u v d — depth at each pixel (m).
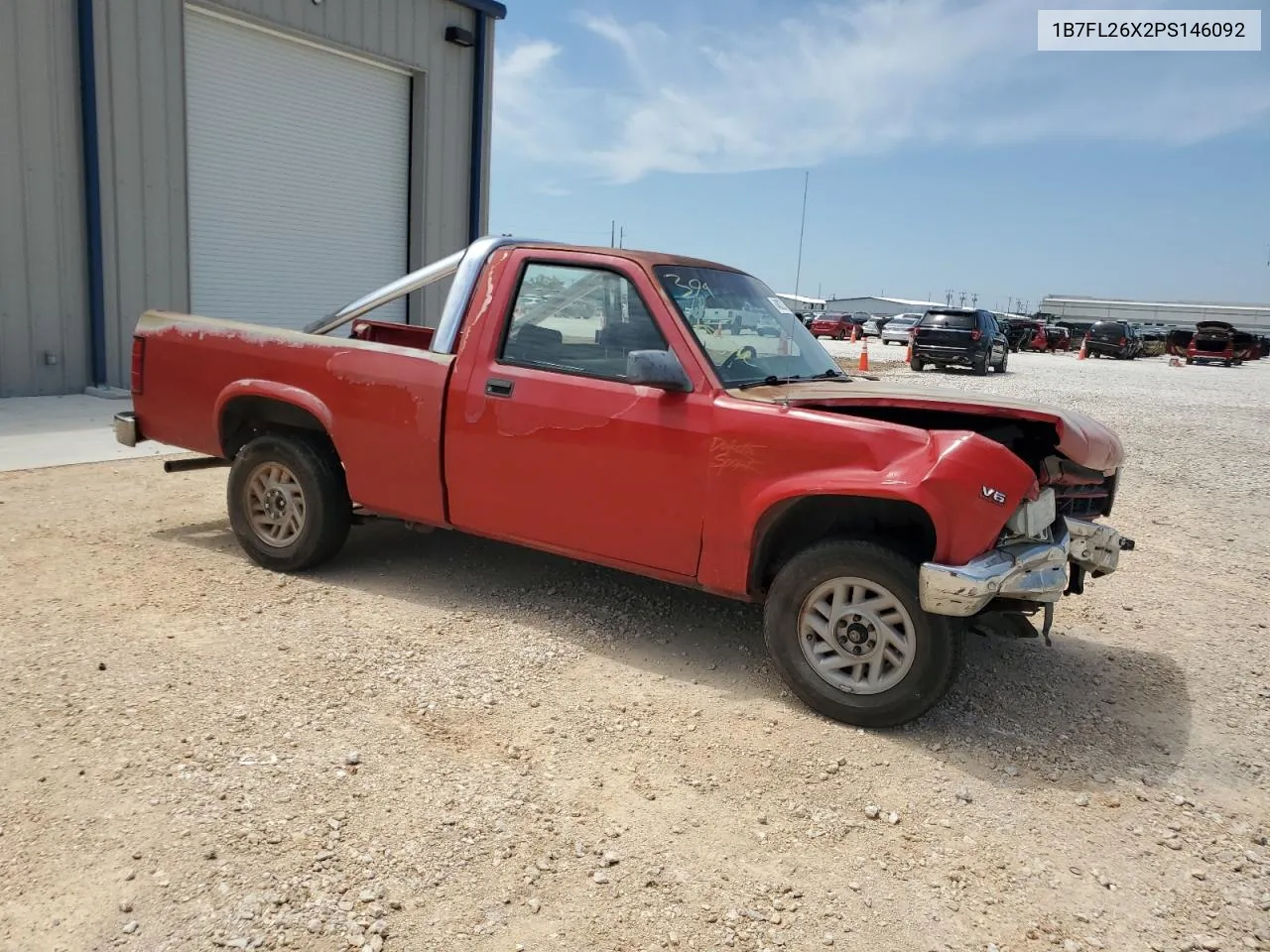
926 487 3.51
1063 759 3.69
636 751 3.52
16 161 10.25
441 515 4.75
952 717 3.97
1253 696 4.43
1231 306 92.31
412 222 15.52
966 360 25.70
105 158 10.99
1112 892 2.88
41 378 10.77
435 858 2.79
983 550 3.52
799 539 4.20
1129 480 9.74
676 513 4.09
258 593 4.86
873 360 31.41
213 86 12.32
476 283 4.74
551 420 4.34
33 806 2.88
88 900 2.49
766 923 2.62
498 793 3.15
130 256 11.38
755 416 3.90
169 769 3.13
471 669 4.09
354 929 2.47
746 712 3.89
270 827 2.86
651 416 4.11
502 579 5.32
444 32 15.15
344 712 3.62
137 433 5.68
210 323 5.41
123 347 11.44
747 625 4.85
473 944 2.45
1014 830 3.17
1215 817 3.34
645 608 4.98
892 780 3.43
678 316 4.21
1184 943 2.65
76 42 10.60
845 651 3.81
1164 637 5.18
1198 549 7.09
